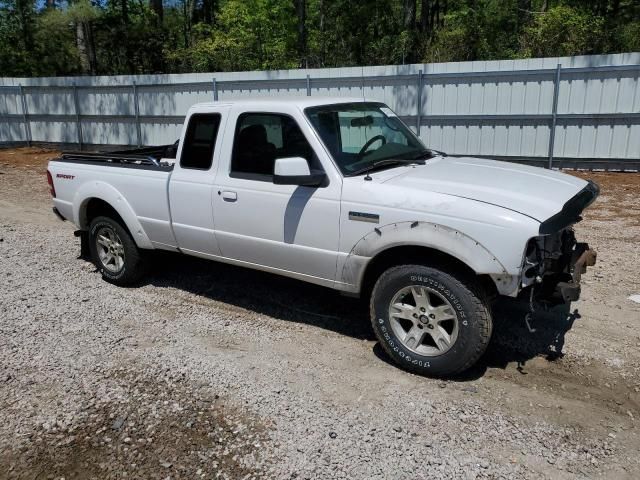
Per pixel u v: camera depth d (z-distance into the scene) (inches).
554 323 190.2
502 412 141.9
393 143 196.1
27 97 751.7
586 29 669.9
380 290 160.6
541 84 483.2
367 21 1040.2
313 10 1125.7
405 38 872.9
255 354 174.6
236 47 982.4
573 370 161.2
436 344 155.6
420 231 149.6
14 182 505.7
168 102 648.4
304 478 120.2
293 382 157.6
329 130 175.5
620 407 143.6
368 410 143.7
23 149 742.5
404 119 536.4
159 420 141.4
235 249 192.4
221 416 142.3
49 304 216.5
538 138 497.7
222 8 1135.0
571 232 168.1
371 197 158.4
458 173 172.4
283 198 174.9
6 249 292.0
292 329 192.4
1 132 776.3
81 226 243.0
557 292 151.3
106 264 237.3
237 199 185.2
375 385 155.6
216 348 179.0
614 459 124.5
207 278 242.2
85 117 719.7
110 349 179.0
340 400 148.5
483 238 142.4
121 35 1047.6
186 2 1321.4
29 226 343.9
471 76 502.3
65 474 124.4
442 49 771.4
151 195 210.2
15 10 1104.2
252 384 156.8
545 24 692.7
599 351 171.0
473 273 149.0
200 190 194.9
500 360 167.5
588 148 484.7
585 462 123.7
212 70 978.7
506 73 488.4
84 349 179.2
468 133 519.8
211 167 192.9
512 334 182.9
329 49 987.9
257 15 1053.2
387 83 534.0
